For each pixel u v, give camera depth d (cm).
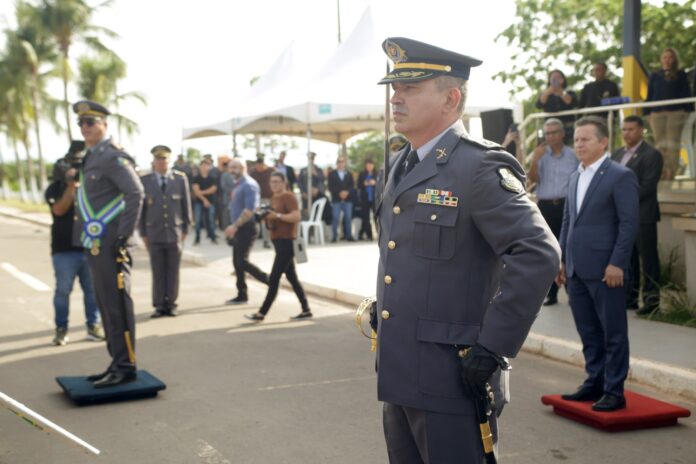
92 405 537
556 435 465
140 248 1670
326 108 1393
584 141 482
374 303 293
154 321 854
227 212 1731
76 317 877
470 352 239
